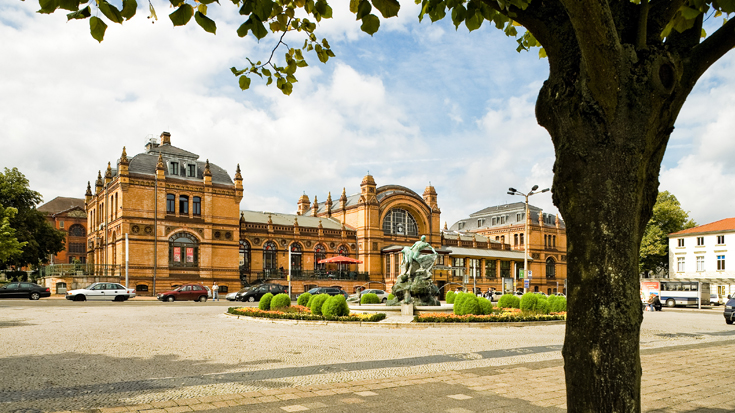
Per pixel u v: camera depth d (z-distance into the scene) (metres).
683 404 7.48
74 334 16.64
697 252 66.00
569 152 4.36
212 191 56.41
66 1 4.11
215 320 23.52
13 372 9.87
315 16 6.18
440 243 75.38
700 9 4.71
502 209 93.69
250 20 4.92
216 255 56.03
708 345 15.45
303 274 63.56
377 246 68.38
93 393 7.96
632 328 4.06
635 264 4.20
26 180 56.91
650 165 4.52
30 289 41.72
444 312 24.20
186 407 7.02
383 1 4.71
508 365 10.93
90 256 63.28
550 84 4.64
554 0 4.57
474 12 5.92
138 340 15.19
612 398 3.98
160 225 52.59
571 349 4.24
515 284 76.81
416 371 10.16
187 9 4.65
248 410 6.89
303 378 9.30
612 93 4.11
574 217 4.30
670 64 4.23
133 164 52.88
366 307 25.66
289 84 7.21
